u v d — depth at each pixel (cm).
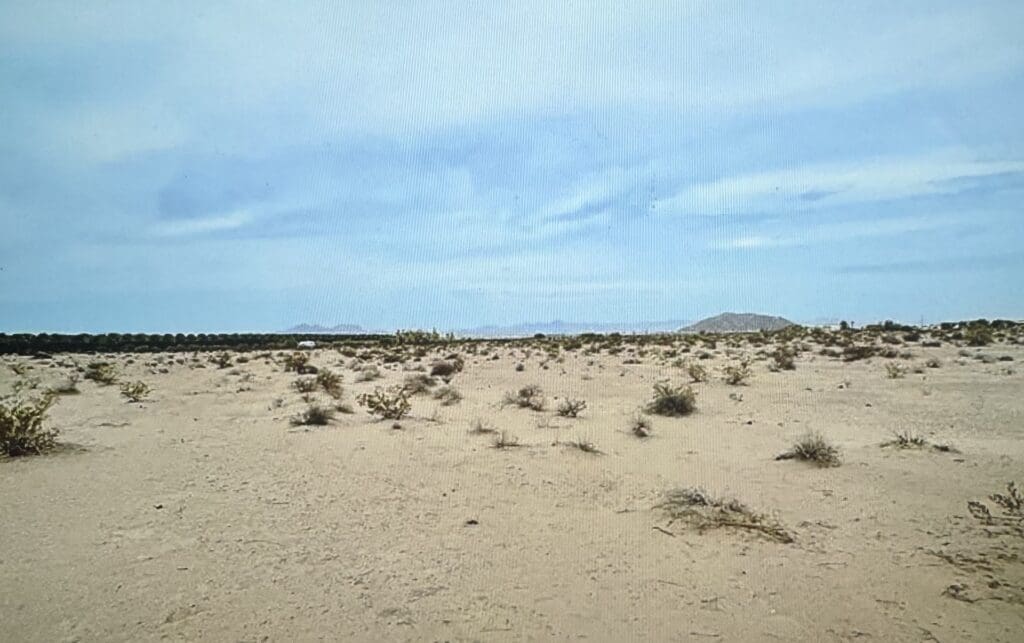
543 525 786
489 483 998
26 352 6178
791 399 2008
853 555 669
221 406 2020
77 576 617
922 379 2467
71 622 520
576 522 798
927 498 865
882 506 834
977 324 7244
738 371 2616
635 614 544
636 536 744
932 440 1280
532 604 563
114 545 707
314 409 1631
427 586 601
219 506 868
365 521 802
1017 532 717
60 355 5812
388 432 1468
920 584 592
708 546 705
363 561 664
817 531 746
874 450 1188
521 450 1248
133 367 3991
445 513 838
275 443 1345
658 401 1792
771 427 1502
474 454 1216
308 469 1098
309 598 572
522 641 499
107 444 1338
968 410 1703
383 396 1853
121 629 509
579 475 1045
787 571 632
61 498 903
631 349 5116
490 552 693
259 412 1866
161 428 1562
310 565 653
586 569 644
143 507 860
